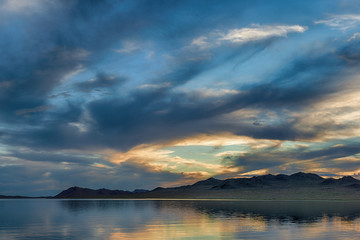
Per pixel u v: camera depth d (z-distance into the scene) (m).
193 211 66.81
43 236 30.34
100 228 36.25
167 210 71.56
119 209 78.50
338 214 55.88
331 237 28.91
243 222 41.81
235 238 28.58
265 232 32.06
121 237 29.41
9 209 81.88
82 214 60.00
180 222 42.41
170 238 28.72
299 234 30.69
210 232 32.28
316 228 35.16
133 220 46.00
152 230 34.16
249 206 90.38
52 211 71.06
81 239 28.42
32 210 76.25
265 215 53.81
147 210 72.50
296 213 58.56
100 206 98.69
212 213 59.78
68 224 40.75
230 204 109.31
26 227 37.75
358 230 33.44
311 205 98.19
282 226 37.00
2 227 37.84
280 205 97.75
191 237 29.19
